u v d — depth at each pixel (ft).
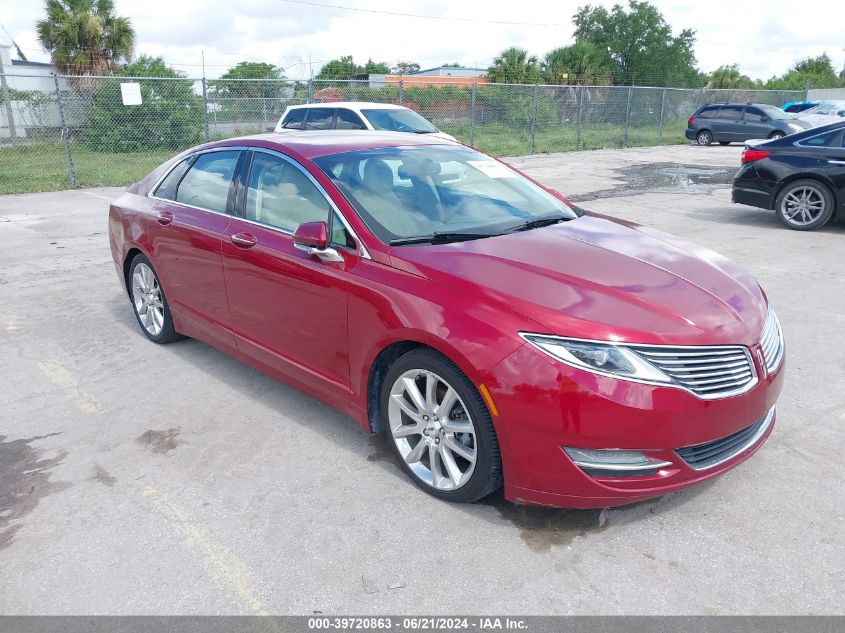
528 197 13.57
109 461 11.49
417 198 12.10
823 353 15.74
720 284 10.45
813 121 79.20
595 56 124.67
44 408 13.44
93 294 21.12
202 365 15.56
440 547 9.23
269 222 12.68
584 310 9.01
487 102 71.56
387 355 10.73
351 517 9.90
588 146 77.36
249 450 11.81
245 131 67.72
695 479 9.16
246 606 8.21
